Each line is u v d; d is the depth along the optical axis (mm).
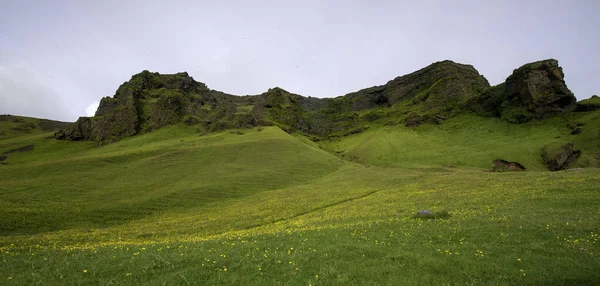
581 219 25250
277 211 47969
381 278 15109
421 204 40906
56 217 46156
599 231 21547
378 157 154500
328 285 14445
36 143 188000
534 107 161625
